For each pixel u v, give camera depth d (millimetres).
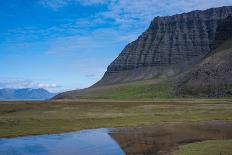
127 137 64688
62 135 68375
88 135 68125
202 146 47719
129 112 110062
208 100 190500
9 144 56844
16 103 143625
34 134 68688
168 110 116375
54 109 119000
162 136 64812
